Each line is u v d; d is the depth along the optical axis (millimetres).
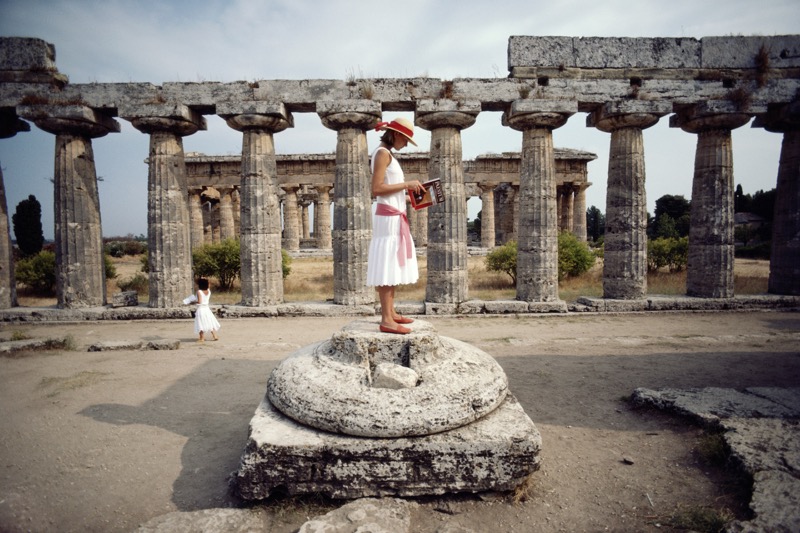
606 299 13492
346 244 13211
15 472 4473
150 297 13328
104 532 3600
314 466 3742
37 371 7898
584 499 3922
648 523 3568
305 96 12719
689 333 10609
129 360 8648
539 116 12570
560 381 7180
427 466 3713
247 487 3740
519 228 13586
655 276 20141
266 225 13352
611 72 12750
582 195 30422
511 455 3760
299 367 4574
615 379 7242
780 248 14148
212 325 10375
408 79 12672
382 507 3527
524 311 13141
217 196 34594
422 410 3818
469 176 31094
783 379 7102
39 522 3709
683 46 12820
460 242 13234
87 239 13305
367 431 3736
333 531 3232
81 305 13234
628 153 13172
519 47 12609
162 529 3406
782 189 14031
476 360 4688
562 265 19953
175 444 5070
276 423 4082
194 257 19453
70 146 13039
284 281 20531
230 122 13117
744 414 5180
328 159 31031
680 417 5453
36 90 12516
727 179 13297
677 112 13812
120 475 4418
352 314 13148
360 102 12469
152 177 13133
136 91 12617
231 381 7348
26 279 18125
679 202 56656
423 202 4551
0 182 13406
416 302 14055
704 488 4023
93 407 6180
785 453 4156
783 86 12750
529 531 3496
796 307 13406
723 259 13414
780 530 3139
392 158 4586
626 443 4977
